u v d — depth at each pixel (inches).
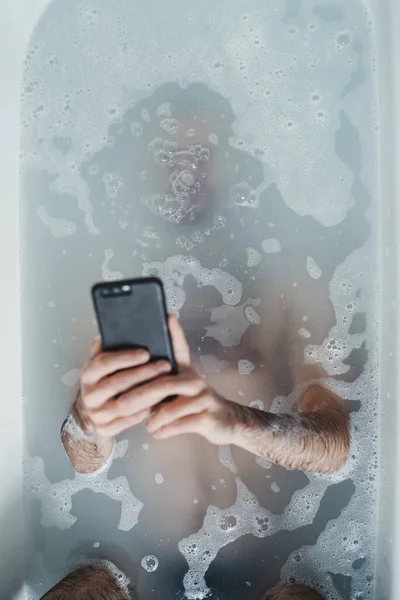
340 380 44.9
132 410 27.9
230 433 31.7
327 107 47.6
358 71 47.1
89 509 45.6
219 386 45.3
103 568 43.7
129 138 48.6
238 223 47.6
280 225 47.2
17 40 48.5
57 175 48.5
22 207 48.1
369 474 44.5
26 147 48.6
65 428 35.7
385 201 44.8
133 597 43.2
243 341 46.1
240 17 48.7
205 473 44.8
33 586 45.1
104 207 48.2
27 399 46.7
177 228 47.8
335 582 43.9
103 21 49.0
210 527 44.6
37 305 47.4
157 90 48.8
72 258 47.8
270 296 46.5
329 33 47.8
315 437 36.0
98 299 26.8
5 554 43.2
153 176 48.2
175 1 49.1
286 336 45.8
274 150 47.9
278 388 45.1
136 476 45.2
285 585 42.9
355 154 46.8
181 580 44.3
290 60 48.3
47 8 49.2
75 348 46.9
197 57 48.8
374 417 44.7
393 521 41.7
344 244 46.3
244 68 48.6
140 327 27.2
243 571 44.3
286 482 44.8
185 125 48.4
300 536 44.4
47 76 49.0
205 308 46.8
